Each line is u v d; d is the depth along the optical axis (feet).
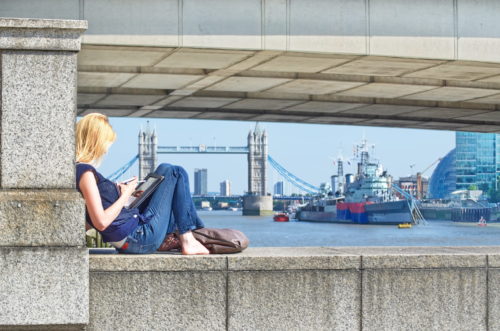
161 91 102.94
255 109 120.16
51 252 19.61
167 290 20.99
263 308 21.47
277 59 80.38
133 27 72.59
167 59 80.23
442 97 109.81
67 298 19.70
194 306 21.12
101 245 51.31
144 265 20.86
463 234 475.72
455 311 22.65
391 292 22.24
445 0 81.00
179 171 23.07
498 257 22.99
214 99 107.24
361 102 111.34
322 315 21.83
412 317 22.36
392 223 587.27
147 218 22.57
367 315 22.08
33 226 19.58
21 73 19.89
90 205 20.80
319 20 76.89
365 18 78.38
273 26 75.72
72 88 20.10
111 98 105.19
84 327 19.95
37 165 19.92
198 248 22.93
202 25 74.02
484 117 128.77
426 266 22.49
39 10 70.95
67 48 19.97
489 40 82.43
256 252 23.45
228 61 81.35
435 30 80.69
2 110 19.80
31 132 19.92
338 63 83.15
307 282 21.75
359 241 402.52
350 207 628.28
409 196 608.19
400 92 104.32
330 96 109.91
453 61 81.97
